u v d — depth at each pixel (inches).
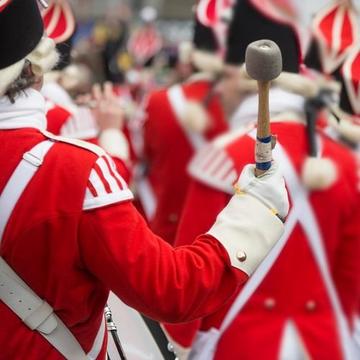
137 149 603.5
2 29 241.8
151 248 244.5
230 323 368.8
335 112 390.3
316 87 381.7
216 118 521.7
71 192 243.0
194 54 558.9
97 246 242.4
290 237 364.5
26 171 245.8
